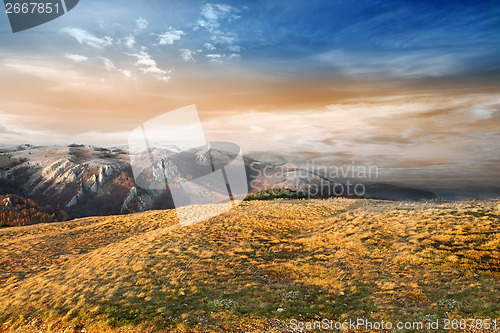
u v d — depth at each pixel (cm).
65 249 3344
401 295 1351
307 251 2330
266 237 2825
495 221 2081
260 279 1747
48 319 1352
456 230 2081
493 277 1356
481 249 1688
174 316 1258
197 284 1647
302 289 1557
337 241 2425
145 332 1142
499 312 1045
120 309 1356
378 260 1864
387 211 3188
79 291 1678
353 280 1622
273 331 1101
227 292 1529
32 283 2034
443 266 1577
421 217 2622
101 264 2238
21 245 3575
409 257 1784
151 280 1739
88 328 1223
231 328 1138
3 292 1952
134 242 2850
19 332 1278
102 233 4006
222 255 2252
